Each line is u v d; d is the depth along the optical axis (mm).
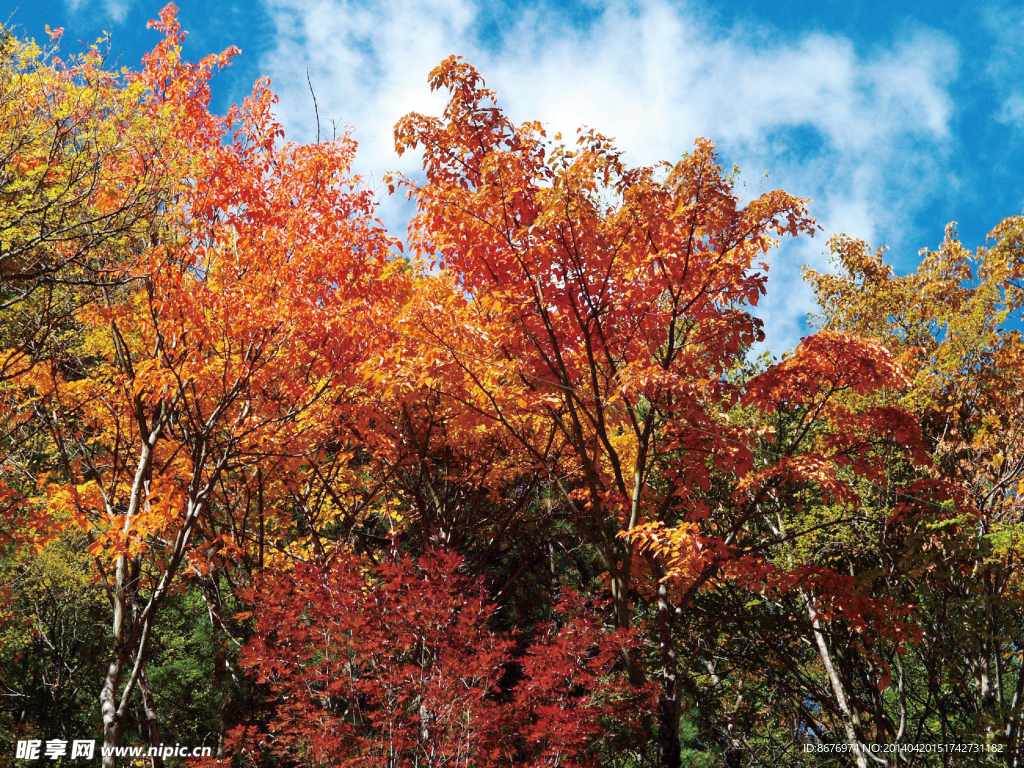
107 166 7895
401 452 11508
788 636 12523
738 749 15156
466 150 8812
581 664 7887
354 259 8828
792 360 8703
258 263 8461
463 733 7285
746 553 11617
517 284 8586
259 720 10234
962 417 12344
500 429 11898
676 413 8758
